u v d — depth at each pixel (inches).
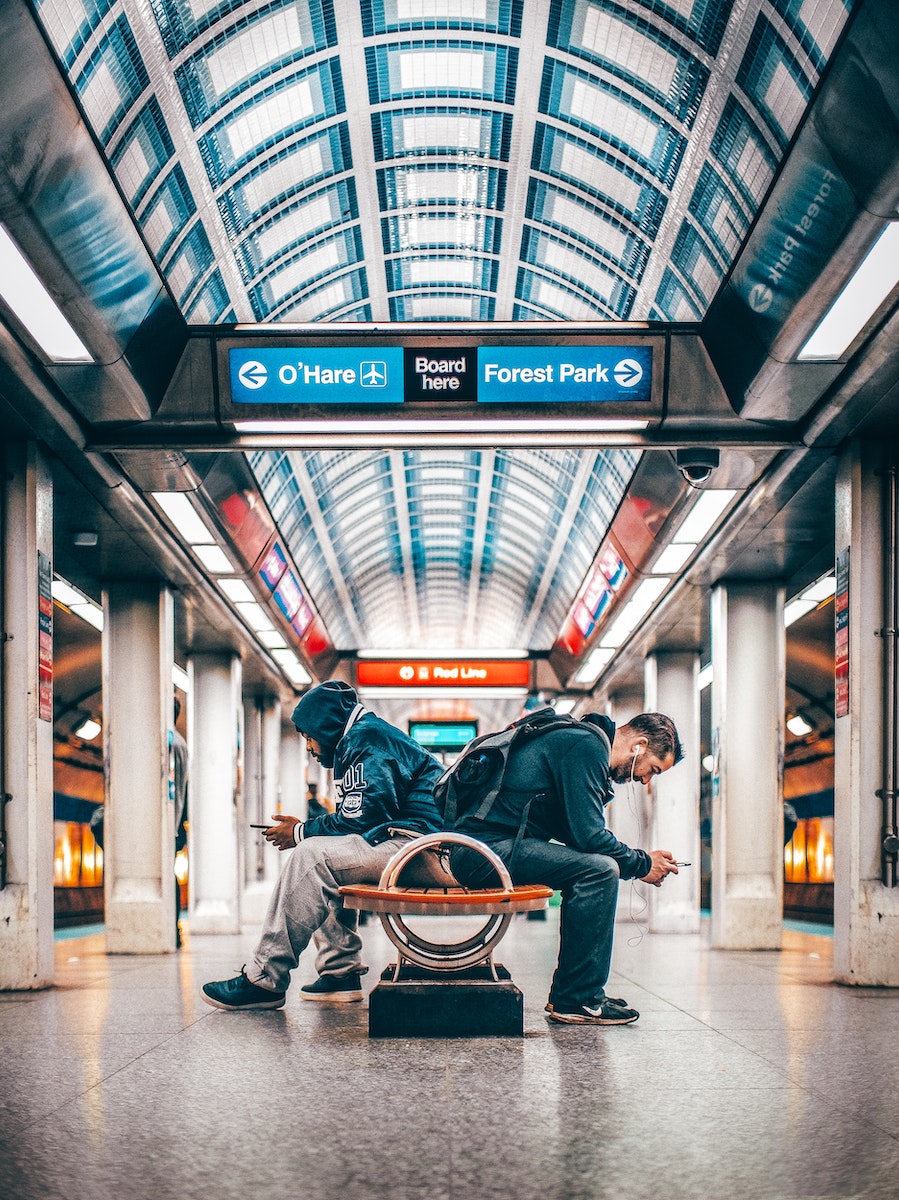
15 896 285.6
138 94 267.9
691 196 317.7
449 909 185.5
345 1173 108.7
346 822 216.7
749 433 309.1
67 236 223.0
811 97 209.2
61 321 247.0
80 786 985.5
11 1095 145.1
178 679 802.8
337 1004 232.1
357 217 396.8
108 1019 218.7
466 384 293.3
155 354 284.4
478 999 187.0
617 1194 102.0
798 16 233.8
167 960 398.0
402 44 318.3
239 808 628.7
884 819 288.2
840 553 312.3
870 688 295.7
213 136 314.0
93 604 547.5
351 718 227.6
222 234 346.0
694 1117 130.3
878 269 230.7
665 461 373.7
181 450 308.0
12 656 296.5
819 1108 134.8
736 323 278.5
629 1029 195.9
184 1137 122.6
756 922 456.8
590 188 359.6
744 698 477.1
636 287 382.9
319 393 294.0
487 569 980.6
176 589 489.1
